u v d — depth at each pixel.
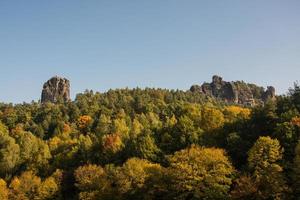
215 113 123.50
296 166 83.94
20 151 139.50
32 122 190.25
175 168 90.00
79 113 196.75
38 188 108.81
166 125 128.75
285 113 104.25
